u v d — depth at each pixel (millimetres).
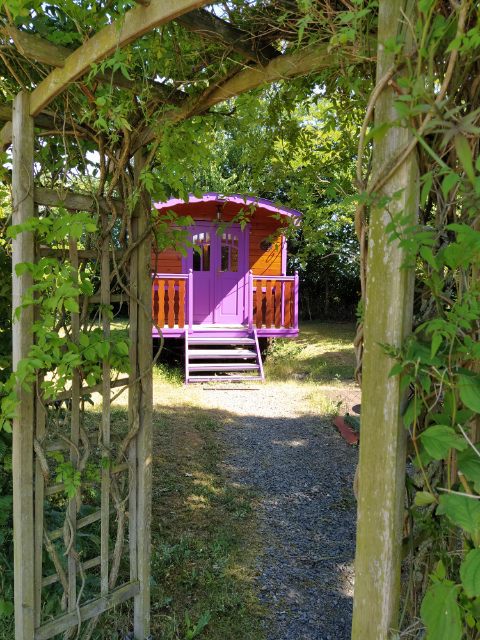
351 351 10477
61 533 2021
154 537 3135
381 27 970
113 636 2230
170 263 9344
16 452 1847
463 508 912
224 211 9320
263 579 2766
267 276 9188
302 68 1668
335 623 2424
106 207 2016
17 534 1868
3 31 1585
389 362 1022
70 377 1826
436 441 946
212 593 2596
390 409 1026
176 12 1305
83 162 2000
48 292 1852
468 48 813
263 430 5512
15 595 1904
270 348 9852
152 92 1936
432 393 1015
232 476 4234
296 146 2838
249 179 3137
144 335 2201
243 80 1842
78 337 1942
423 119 889
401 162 963
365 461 1070
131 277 2166
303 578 2791
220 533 3230
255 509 3639
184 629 2332
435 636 924
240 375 8281
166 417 5793
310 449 4945
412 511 1136
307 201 2828
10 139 2182
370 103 986
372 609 1070
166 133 1903
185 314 9148
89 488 3041
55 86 1687
